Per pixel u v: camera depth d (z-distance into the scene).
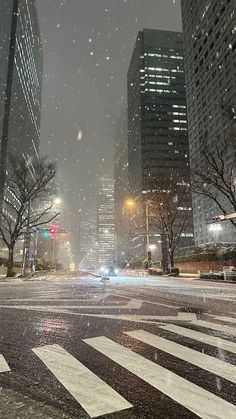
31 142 133.75
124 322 7.46
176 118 139.88
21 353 5.00
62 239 112.06
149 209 44.06
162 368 4.28
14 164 36.31
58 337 6.03
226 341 5.70
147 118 138.25
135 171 144.00
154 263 60.12
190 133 98.50
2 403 3.24
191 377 3.95
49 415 2.98
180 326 7.01
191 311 9.15
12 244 35.06
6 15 101.56
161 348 5.25
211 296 13.41
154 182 42.59
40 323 7.33
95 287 18.45
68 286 19.38
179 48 150.62
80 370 4.22
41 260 55.97
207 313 8.79
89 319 7.82
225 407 3.15
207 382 3.78
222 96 78.19
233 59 74.62
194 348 5.24
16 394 3.46
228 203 68.56
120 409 3.11
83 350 5.15
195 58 96.88
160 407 3.15
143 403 3.24
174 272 39.62
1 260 43.53
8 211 85.44
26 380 3.88
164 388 3.61
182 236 104.69
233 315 8.48
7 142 94.56
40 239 86.62
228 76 76.31
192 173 35.22
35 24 144.62
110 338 5.93
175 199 41.75
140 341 5.71
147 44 149.00
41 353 5.00
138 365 4.41
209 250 43.38
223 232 73.06
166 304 10.66
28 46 129.00
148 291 15.87
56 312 8.86
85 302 11.10
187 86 103.19
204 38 91.00
